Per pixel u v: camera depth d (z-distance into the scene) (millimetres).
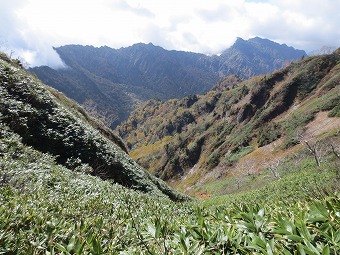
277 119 123750
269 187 23547
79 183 12117
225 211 3854
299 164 46281
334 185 13312
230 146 131000
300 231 2789
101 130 41625
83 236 3943
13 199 6469
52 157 16766
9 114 17922
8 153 12500
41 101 22266
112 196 11508
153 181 30312
